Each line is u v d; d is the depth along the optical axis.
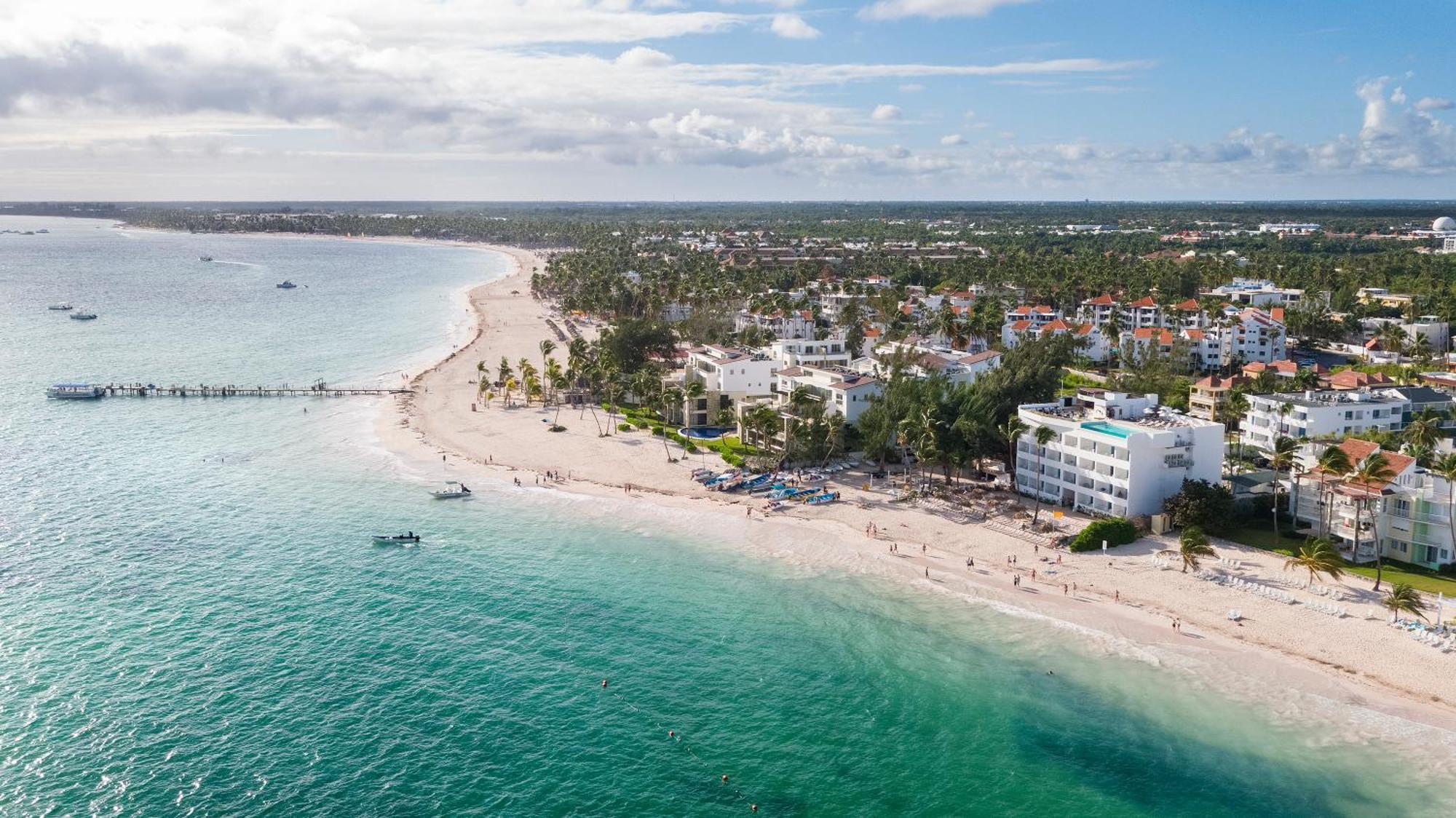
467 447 182.50
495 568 124.31
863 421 165.75
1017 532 134.88
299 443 185.00
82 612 108.69
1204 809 77.81
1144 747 86.19
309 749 83.06
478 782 79.19
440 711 89.69
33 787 76.88
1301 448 152.00
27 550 127.25
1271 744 86.50
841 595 116.50
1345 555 125.25
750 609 112.56
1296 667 98.06
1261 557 124.56
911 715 91.25
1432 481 119.94
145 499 150.12
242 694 91.62
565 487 158.00
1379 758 84.12
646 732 87.38
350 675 95.94
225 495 152.88
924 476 161.50
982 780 81.50
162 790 77.00
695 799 78.25
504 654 101.19
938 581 119.88
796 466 167.88
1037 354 174.62
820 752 85.25
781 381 198.62
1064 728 89.12
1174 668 98.94
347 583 118.81
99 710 88.19
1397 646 101.12
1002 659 101.12
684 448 181.38
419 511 146.00
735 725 89.00
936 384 165.50
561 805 76.69
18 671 94.75
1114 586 117.50
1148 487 135.50
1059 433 145.50
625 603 114.06
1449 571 118.12
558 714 89.88
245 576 120.19
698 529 138.62
